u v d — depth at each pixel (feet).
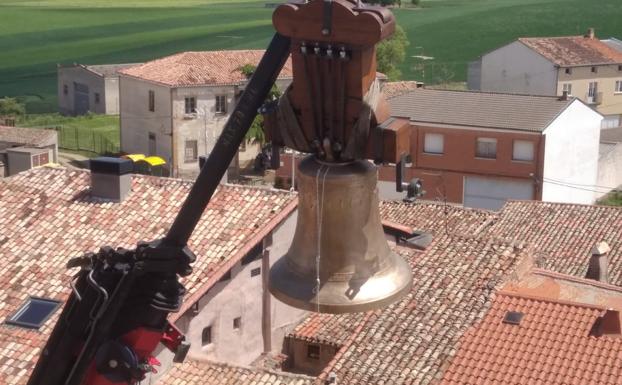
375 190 19.24
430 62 367.86
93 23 452.76
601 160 190.80
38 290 69.87
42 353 23.32
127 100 226.99
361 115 17.66
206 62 221.46
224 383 64.64
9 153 161.79
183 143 214.28
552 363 63.36
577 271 108.06
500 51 258.16
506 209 122.83
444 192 170.50
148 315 21.76
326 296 18.81
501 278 74.79
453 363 65.51
